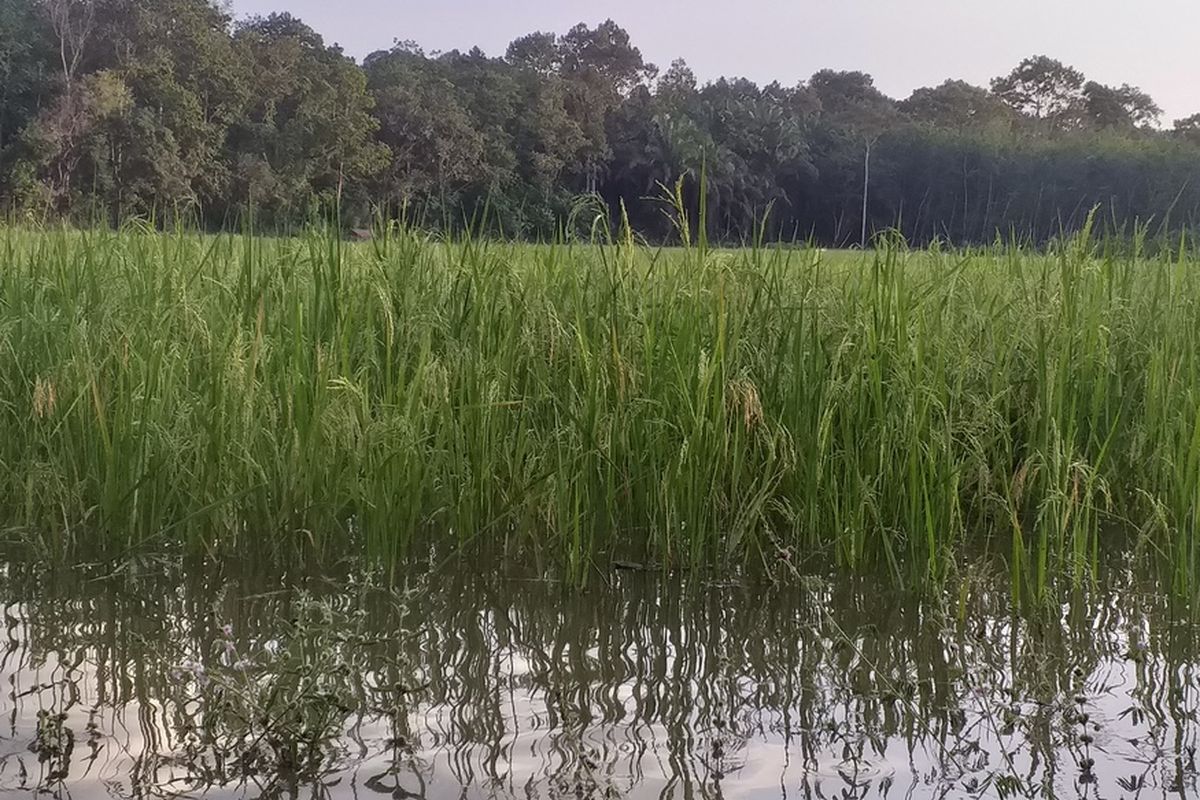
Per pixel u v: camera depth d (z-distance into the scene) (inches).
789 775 100.4
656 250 186.9
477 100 1982.0
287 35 2065.7
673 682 122.9
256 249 209.3
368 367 171.6
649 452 164.4
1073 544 151.8
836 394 166.7
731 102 2122.3
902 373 166.1
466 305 178.2
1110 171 1175.0
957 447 176.9
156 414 168.4
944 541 156.6
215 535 163.2
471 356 169.0
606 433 163.8
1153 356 174.2
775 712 114.9
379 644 133.0
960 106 3757.4
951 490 156.1
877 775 100.4
